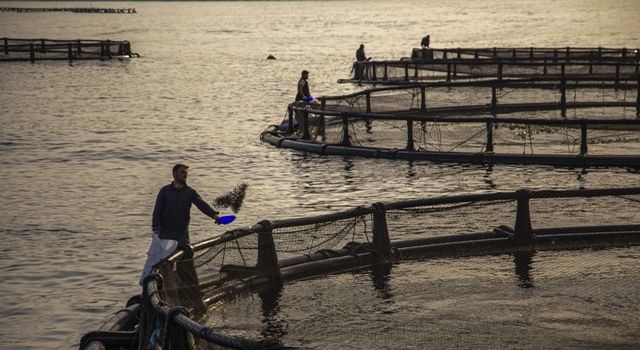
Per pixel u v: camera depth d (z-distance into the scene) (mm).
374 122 49438
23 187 35781
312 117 47281
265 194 34094
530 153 39750
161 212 18688
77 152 44594
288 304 18781
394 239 22859
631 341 16094
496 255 22188
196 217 29828
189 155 43594
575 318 17406
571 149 40812
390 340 16422
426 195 33094
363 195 33438
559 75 67125
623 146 41562
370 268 21328
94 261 24812
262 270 20094
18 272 23812
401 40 167625
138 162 41875
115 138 49344
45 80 85500
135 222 29438
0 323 20141
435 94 63594
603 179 35281
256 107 65188
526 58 73000
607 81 66188
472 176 36406
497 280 20094
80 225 29062
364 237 23016
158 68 102562
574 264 21234
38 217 30234
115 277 23344
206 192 34781
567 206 25109
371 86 78500
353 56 123438
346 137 42625
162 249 18547
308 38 177750
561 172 36750
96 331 16594
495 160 38719
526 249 22547
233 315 18188
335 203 32188
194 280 18391
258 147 45625
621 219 24125
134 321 17734
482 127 45656
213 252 19484
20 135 50438
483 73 75812
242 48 144750
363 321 17562
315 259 21219
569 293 19000
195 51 136875
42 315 20625
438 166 38656
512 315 17656
